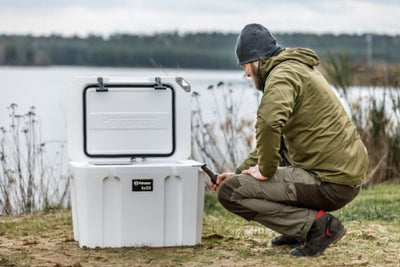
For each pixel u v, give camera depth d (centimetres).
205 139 921
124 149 577
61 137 1179
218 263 512
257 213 523
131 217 548
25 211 802
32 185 827
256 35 521
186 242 560
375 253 546
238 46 529
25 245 581
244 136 929
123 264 509
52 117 1466
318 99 504
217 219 715
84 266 504
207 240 593
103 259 520
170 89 580
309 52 518
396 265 509
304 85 503
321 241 525
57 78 4038
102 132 575
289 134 512
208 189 879
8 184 828
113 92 574
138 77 577
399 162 1002
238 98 942
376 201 782
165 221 554
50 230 654
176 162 581
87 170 539
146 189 547
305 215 520
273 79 497
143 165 548
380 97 1025
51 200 833
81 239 553
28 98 1980
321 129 504
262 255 536
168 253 538
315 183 511
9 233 641
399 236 612
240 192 521
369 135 1012
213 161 905
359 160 509
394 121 1016
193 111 921
